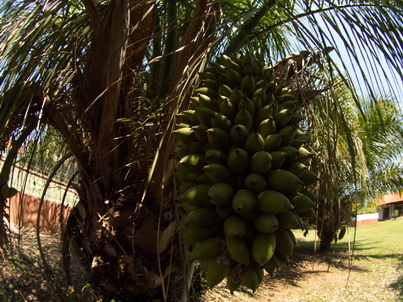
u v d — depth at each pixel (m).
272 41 3.65
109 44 2.65
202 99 1.87
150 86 3.47
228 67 2.04
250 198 1.50
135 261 3.08
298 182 1.54
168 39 3.62
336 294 7.64
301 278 8.89
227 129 1.74
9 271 5.00
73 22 2.99
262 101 1.87
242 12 3.12
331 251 11.43
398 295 7.59
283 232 1.56
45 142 4.20
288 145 1.73
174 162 2.14
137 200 3.07
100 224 3.11
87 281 3.74
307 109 2.25
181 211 2.15
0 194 2.84
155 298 3.32
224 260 1.52
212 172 1.57
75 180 4.81
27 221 7.16
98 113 2.99
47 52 2.66
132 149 3.06
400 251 12.01
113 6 2.63
